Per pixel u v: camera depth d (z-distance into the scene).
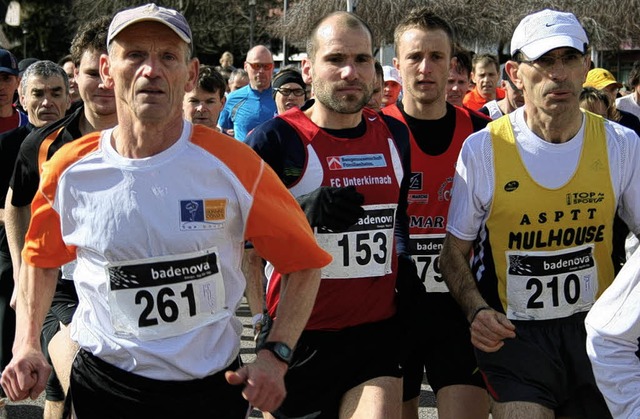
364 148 3.97
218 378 3.06
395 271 4.00
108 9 38.31
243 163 3.00
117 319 2.96
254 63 10.02
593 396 3.91
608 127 3.93
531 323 3.91
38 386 3.03
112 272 2.95
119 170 2.92
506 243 3.91
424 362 4.53
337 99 3.85
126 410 3.06
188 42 2.92
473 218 3.96
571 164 3.85
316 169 3.89
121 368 3.03
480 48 28.56
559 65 3.75
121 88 2.89
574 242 3.90
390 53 27.78
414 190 4.66
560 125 3.82
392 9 26.36
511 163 3.87
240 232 3.04
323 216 3.53
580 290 3.91
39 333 3.11
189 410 3.04
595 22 26.58
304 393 3.93
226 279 3.05
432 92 4.62
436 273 4.62
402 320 3.97
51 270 3.18
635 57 39.59
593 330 3.08
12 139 5.32
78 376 3.15
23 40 42.22
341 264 3.86
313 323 3.88
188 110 6.64
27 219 4.46
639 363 3.03
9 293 5.71
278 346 2.97
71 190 2.97
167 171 2.92
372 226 3.92
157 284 2.95
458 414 4.31
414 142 4.66
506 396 3.79
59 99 5.95
